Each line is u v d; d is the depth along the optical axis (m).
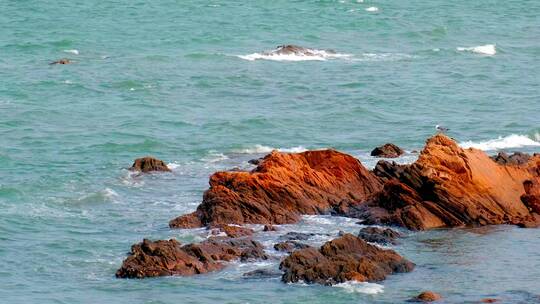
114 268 124.25
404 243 133.50
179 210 148.38
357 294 114.25
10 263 125.62
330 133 199.62
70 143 189.00
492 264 125.44
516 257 128.25
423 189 144.62
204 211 141.75
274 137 196.12
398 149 180.62
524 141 192.38
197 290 116.06
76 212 147.25
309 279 117.75
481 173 146.25
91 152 182.88
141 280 119.69
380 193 146.75
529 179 149.75
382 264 122.25
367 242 130.00
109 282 119.44
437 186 142.88
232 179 146.25
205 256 123.69
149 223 141.88
